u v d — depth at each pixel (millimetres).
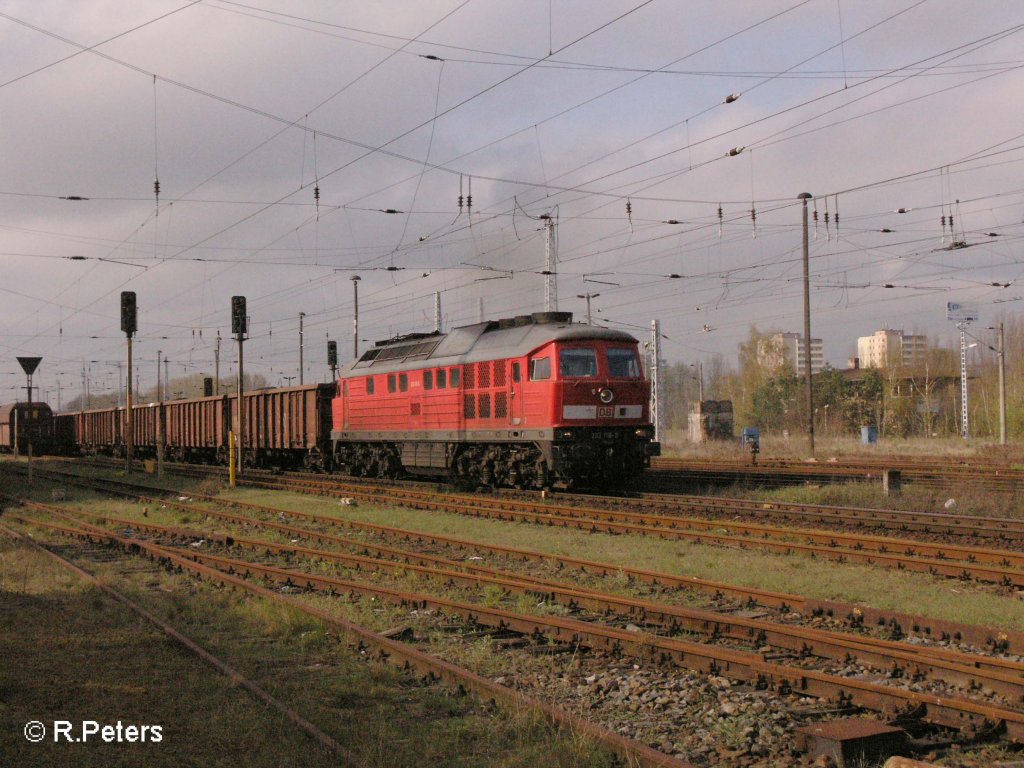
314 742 6426
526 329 23328
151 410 52531
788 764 6223
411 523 19266
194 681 7895
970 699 7211
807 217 37375
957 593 11438
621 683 8055
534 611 10758
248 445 41156
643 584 12320
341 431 31469
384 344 30375
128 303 37000
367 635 9219
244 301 36469
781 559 13945
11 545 16438
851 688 7188
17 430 59812
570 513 19672
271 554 15836
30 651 8859
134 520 21094
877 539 14625
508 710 7121
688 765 5840
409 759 6262
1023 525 16234
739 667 7953
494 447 24062
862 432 49375
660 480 27750
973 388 76562
